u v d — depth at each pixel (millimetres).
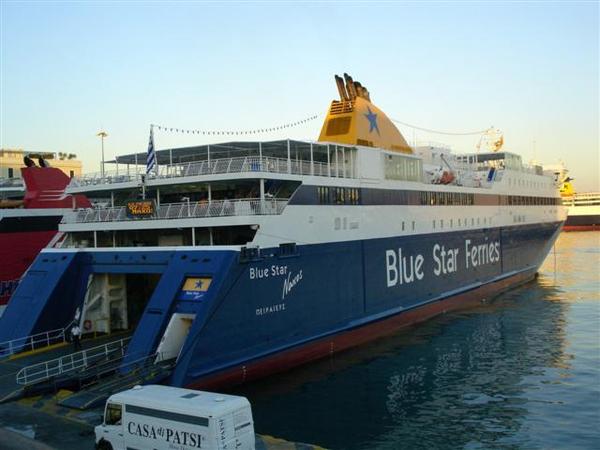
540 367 30906
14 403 22234
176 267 26938
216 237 30203
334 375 29688
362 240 35125
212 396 17281
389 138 41812
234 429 16266
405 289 39531
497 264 54656
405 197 39781
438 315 43688
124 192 34375
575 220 156250
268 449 18797
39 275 31234
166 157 35281
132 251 29250
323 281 31859
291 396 26688
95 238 32094
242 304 26531
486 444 21719
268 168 28922
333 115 39844
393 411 24984
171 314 25766
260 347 27625
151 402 16969
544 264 79438
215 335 25266
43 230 44531
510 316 43969
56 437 18891
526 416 24297
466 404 25750
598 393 26766
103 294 31562
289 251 29375
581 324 40812
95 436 18359
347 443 21891
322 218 31828
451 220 46062
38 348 28828
